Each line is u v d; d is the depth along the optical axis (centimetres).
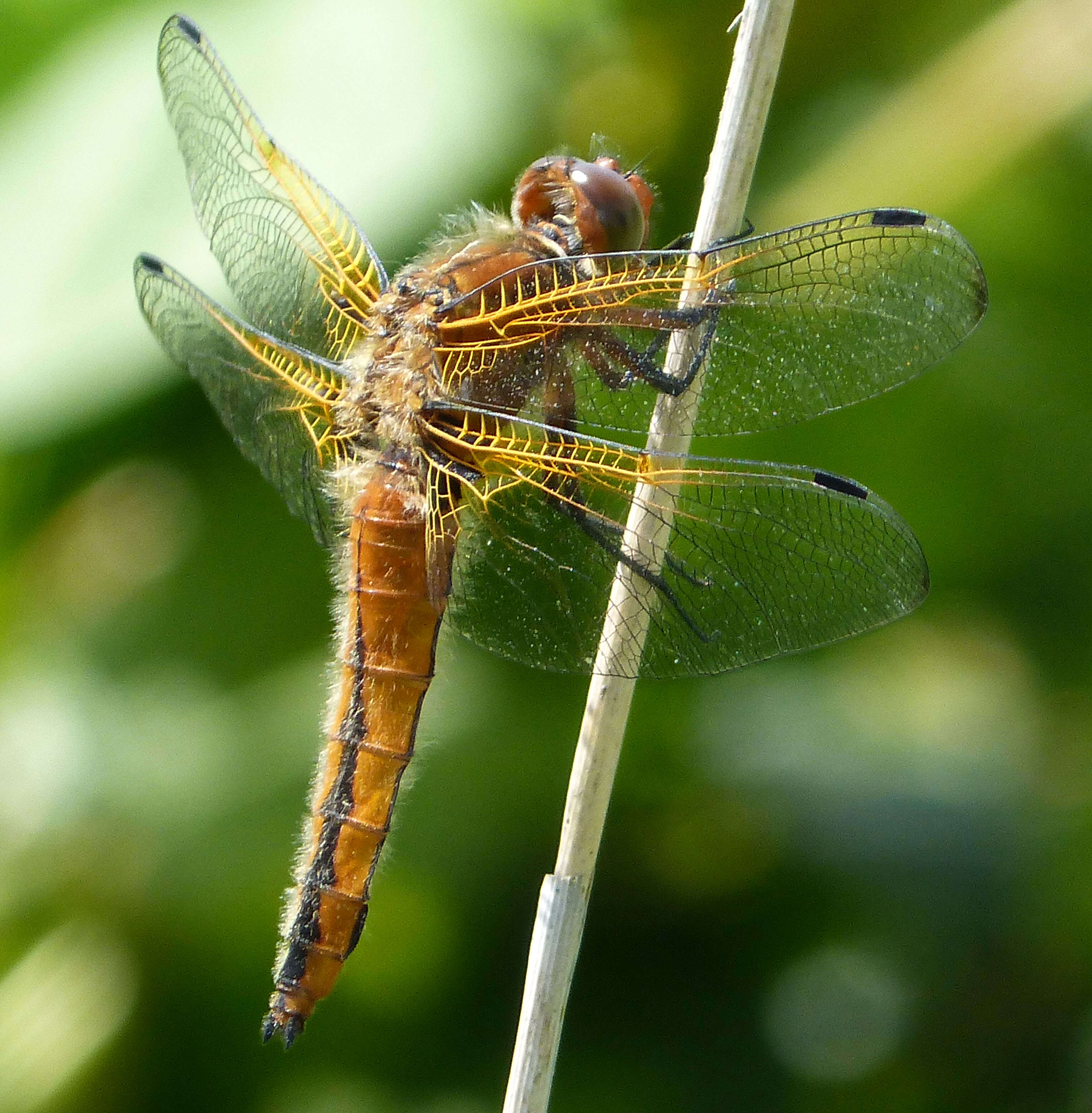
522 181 67
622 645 66
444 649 67
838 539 66
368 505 67
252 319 67
